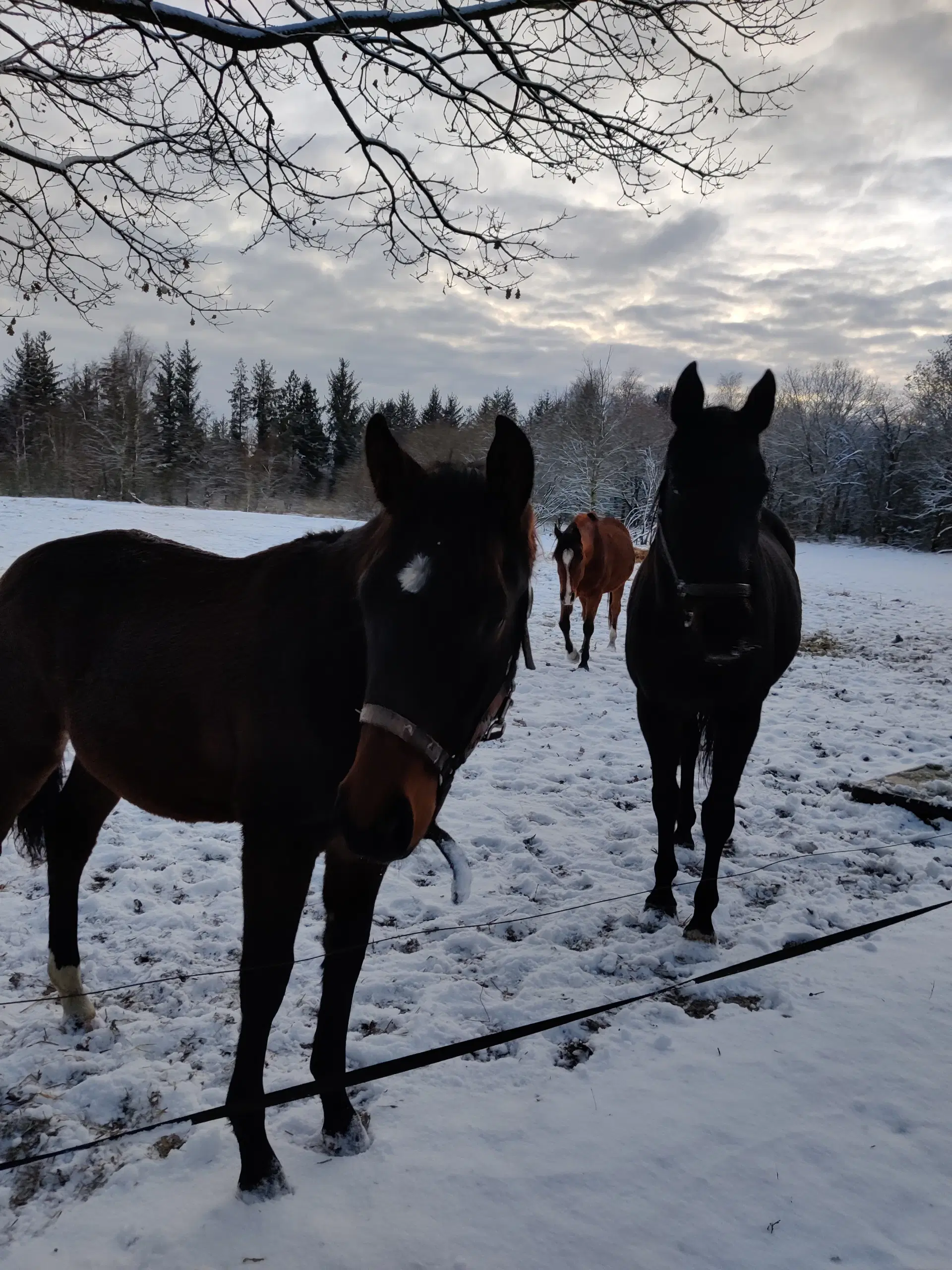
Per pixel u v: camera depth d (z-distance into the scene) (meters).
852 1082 2.51
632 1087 2.50
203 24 4.18
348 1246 1.90
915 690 8.95
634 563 9.92
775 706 8.05
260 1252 1.88
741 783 5.70
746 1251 1.90
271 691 1.96
